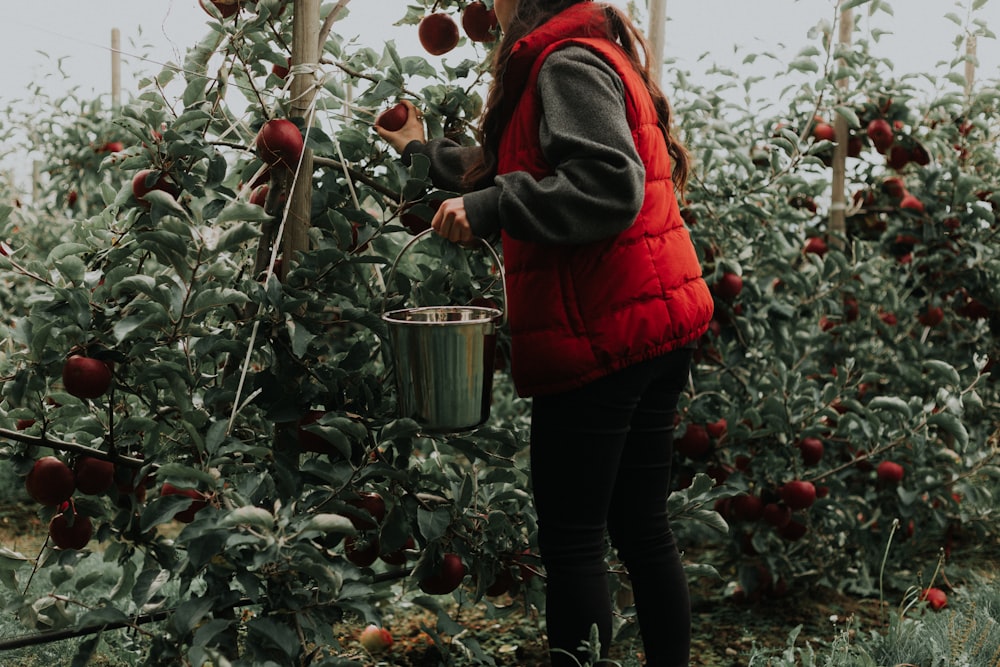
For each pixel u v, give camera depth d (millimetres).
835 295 3115
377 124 2014
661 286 1615
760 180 2875
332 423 1689
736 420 2627
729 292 2678
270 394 1819
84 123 3994
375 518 1863
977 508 3127
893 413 2875
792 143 2820
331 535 1856
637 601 1838
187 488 1558
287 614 1690
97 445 1906
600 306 1588
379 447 1734
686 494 2066
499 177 1529
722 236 2807
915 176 3533
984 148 3396
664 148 1701
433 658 2492
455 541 2021
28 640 1902
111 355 1744
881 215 3424
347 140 2055
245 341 1785
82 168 4098
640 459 1810
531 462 1722
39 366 1744
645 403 1785
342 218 1808
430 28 2105
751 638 2627
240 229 1631
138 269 1896
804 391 2779
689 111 2770
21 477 1868
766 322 2816
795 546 2947
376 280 2123
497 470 2193
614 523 1849
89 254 1887
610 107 1515
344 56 2111
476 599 2121
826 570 2977
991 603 2477
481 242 1776
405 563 2127
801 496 2631
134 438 1880
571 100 1518
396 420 1684
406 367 1716
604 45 1592
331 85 2088
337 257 1784
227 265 1861
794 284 2867
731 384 2863
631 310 1593
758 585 2824
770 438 2748
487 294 2117
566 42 1575
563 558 1693
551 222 1490
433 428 1725
